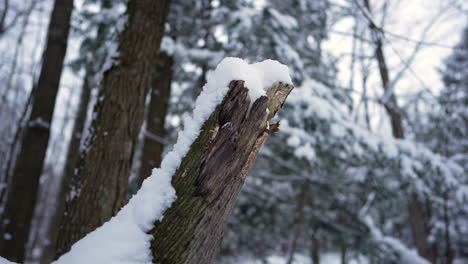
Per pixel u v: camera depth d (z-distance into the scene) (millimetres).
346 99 5609
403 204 6789
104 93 2695
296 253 8469
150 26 2873
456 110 6590
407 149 4695
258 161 7141
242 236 6988
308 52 5652
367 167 5461
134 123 2693
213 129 1091
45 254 6570
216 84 1147
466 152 8211
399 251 6133
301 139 4602
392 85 6148
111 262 1065
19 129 5398
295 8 5621
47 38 4051
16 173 3641
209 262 1139
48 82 3898
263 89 1193
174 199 1114
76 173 2580
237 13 4555
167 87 5809
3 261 1368
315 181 6141
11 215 3516
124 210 1229
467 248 11227
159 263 1070
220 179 1078
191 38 5449
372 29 4027
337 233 6371
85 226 2381
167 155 1200
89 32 4582
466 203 4648
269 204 6535
